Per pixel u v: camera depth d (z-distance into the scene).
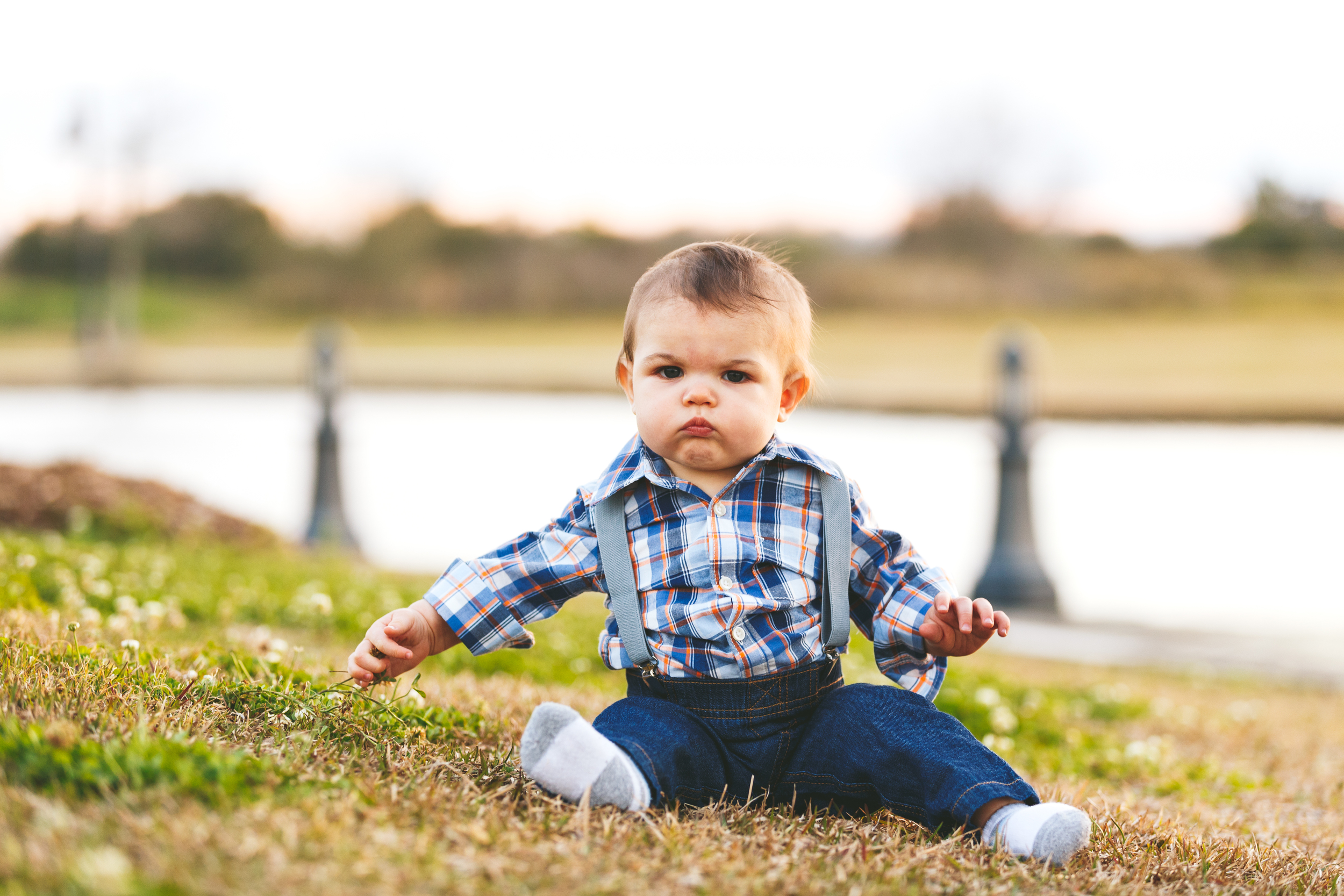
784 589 3.19
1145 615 12.87
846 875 2.69
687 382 3.17
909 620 3.27
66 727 2.66
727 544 3.17
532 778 2.90
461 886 2.27
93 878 1.98
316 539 14.27
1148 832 3.56
